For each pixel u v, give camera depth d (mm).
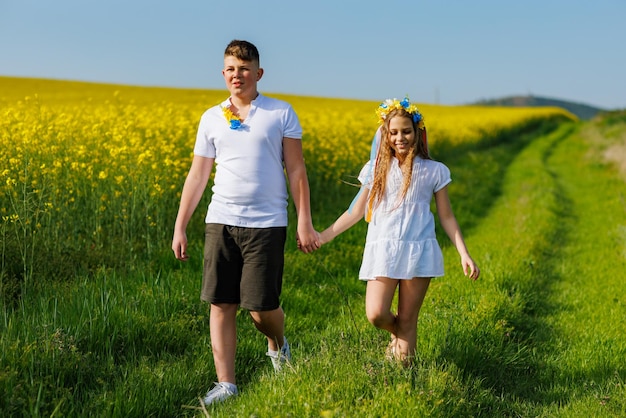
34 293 5574
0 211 6633
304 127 14062
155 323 4914
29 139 7469
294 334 5426
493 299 5969
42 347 4129
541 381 4645
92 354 4340
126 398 3770
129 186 7801
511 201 13680
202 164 4207
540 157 25875
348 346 4418
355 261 7922
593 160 21906
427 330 4934
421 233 4137
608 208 12805
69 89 37781
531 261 7785
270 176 4059
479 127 31219
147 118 11000
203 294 4113
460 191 14117
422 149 4230
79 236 7090
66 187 7266
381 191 4176
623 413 3938
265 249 4027
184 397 3945
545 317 6195
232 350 4133
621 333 5578
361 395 3580
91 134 8828
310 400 3426
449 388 3861
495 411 4000
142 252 7262
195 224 8375
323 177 11977
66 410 3586
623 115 42031
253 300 4039
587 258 8703
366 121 19234
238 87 4066
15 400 3488
